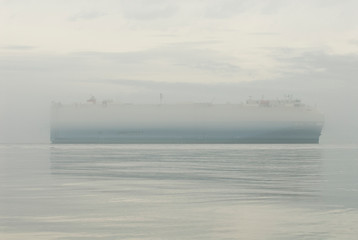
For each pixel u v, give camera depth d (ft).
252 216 88.22
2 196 118.21
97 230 75.87
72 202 107.24
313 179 165.48
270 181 158.40
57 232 74.43
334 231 74.54
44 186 143.02
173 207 99.55
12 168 224.94
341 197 115.96
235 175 183.32
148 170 211.41
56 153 442.50
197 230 75.72
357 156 365.61
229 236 71.51
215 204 104.22
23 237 70.95
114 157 349.00
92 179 166.61
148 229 76.59
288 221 83.15
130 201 109.09
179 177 174.70
